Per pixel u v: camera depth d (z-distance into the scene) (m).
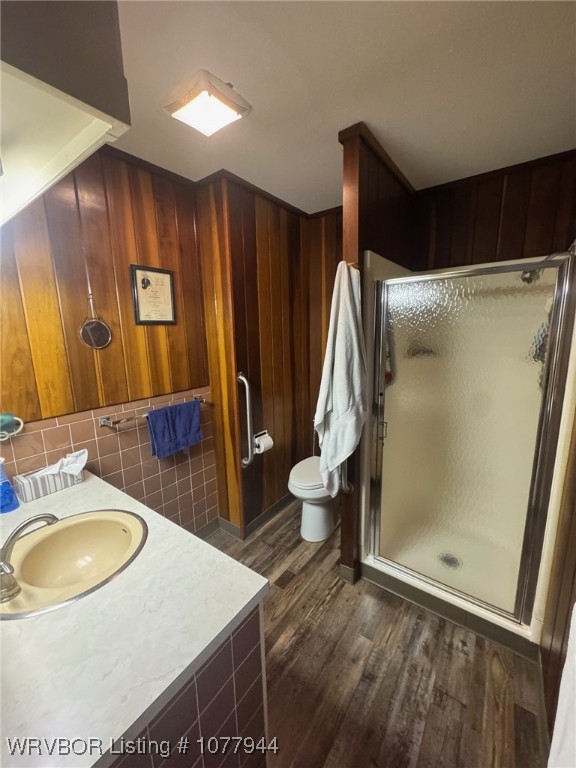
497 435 1.83
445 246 2.15
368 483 1.82
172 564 0.90
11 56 0.32
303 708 1.25
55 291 1.43
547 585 1.33
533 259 1.38
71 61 0.36
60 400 1.48
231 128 1.44
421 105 1.32
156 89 1.18
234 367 2.04
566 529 1.12
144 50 1.01
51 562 1.04
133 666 0.63
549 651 1.19
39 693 0.58
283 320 2.42
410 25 0.95
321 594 1.79
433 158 1.77
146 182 1.73
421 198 2.20
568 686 0.72
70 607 0.76
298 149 1.61
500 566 1.79
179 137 1.49
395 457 1.97
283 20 0.92
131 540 1.02
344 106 1.32
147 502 1.90
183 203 1.92
